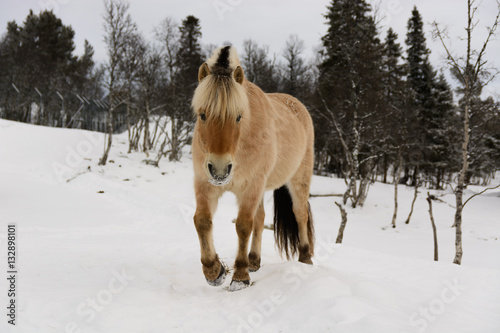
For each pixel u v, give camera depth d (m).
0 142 24.36
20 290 3.30
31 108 41.12
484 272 4.59
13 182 16.94
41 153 23.53
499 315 3.12
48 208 12.77
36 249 5.61
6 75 38.94
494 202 21.33
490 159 22.33
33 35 43.59
